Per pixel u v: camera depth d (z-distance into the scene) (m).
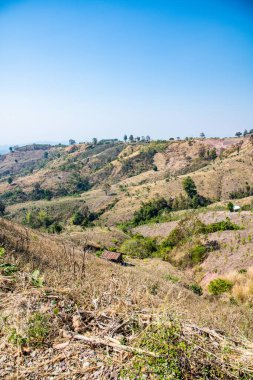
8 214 95.31
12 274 5.14
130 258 42.53
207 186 94.25
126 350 3.17
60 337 3.52
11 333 3.42
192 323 3.92
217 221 46.00
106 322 3.87
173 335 3.29
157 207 80.94
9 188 139.00
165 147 152.25
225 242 34.59
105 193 110.19
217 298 18.33
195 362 3.01
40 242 16.89
